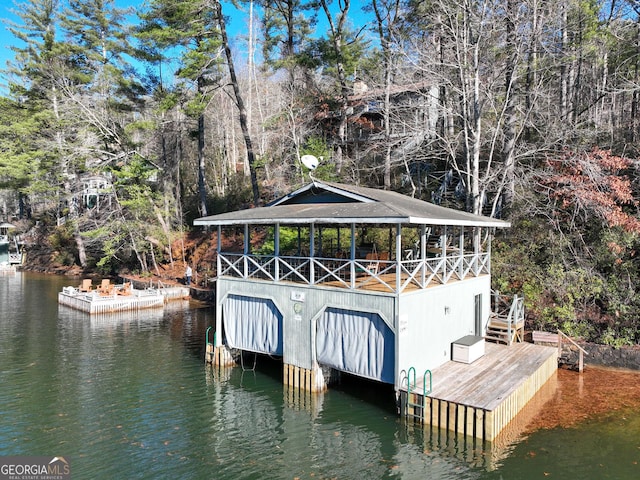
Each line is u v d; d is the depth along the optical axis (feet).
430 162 92.12
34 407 39.65
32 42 121.39
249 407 39.47
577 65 80.84
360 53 98.94
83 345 59.47
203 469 29.63
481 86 68.18
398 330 34.73
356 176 91.45
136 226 106.73
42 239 155.43
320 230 57.93
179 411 38.78
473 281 48.19
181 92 90.12
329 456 31.14
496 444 31.40
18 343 60.49
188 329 68.49
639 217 54.90
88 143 105.81
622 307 50.85
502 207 70.74
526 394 37.47
